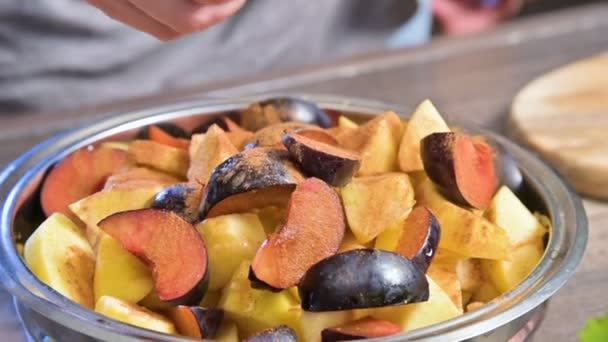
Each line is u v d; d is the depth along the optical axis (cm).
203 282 50
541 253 56
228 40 109
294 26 112
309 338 48
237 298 50
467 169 55
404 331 48
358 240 52
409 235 52
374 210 52
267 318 50
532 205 59
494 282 54
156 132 62
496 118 80
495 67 92
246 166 51
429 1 133
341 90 86
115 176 57
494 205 56
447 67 92
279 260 49
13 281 50
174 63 106
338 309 48
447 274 53
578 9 108
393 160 57
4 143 75
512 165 59
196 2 55
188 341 46
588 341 49
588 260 63
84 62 102
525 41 99
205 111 64
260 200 52
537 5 156
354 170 53
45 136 77
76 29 100
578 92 81
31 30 99
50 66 101
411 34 123
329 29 116
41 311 48
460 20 146
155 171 58
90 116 80
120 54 103
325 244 50
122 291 52
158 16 56
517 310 48
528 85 82
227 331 50
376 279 48
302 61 115
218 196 51
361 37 118
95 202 55
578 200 57
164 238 51
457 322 47
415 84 87
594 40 100
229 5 56
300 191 51
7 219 55
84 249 54
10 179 58
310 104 63
